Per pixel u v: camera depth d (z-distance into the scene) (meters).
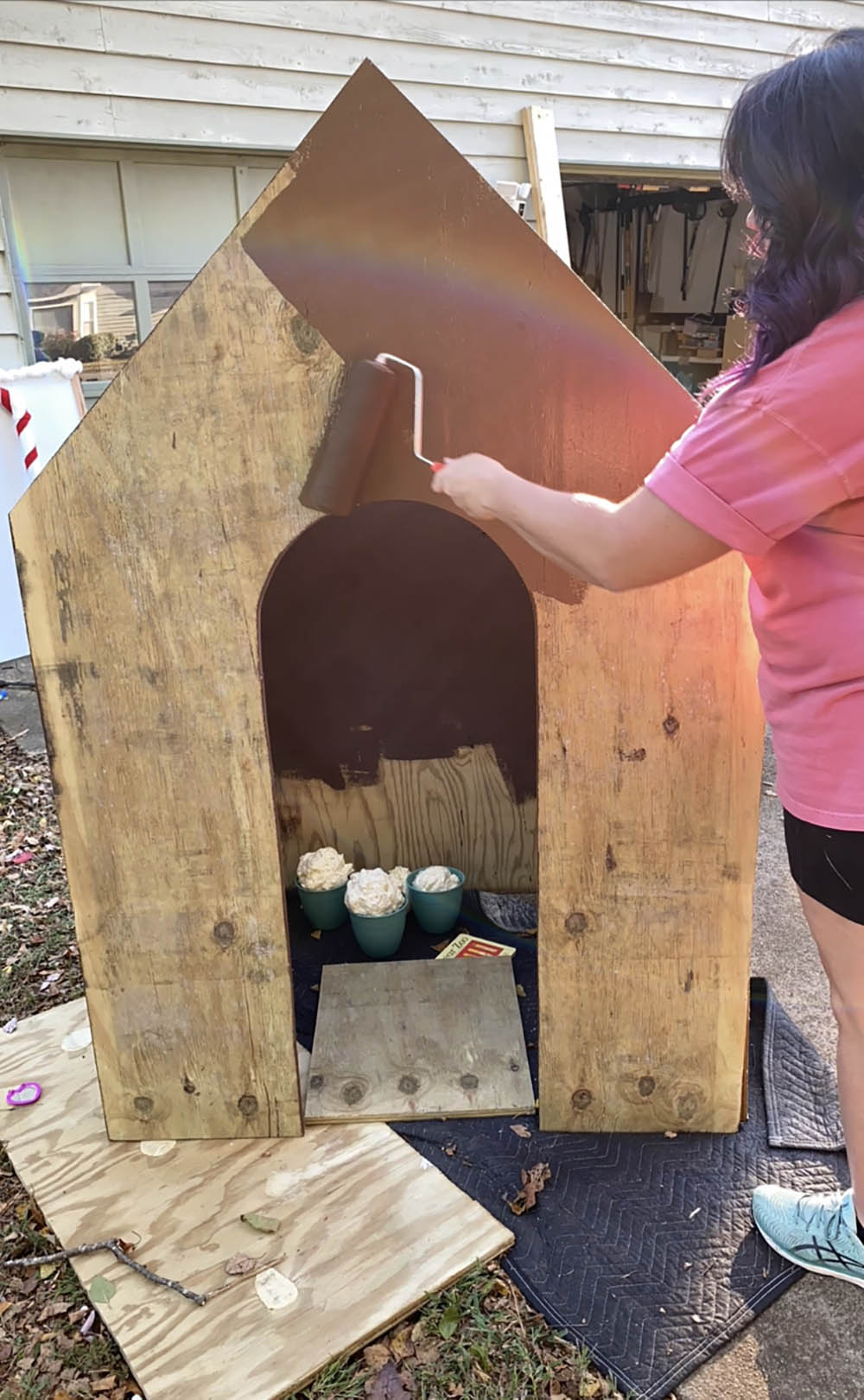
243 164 5.11
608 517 1.22
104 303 4.99
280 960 1.85
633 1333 1.55
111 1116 1.96
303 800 2.79
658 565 1.20
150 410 1.60
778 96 1.06
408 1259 1.66
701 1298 1.61
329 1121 1.99
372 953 2.53
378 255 1.51
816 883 1.33
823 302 1.08
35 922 2.76
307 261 1.51
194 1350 1.52
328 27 5.01
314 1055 2.15
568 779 1.75
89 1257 1.70
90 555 1.67
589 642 1.68
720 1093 1.91
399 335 1.54
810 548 1.21
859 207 1.04
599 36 5.89
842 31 1.10
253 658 1.71
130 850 1.81
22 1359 1.57
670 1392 1.47
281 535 1.65
